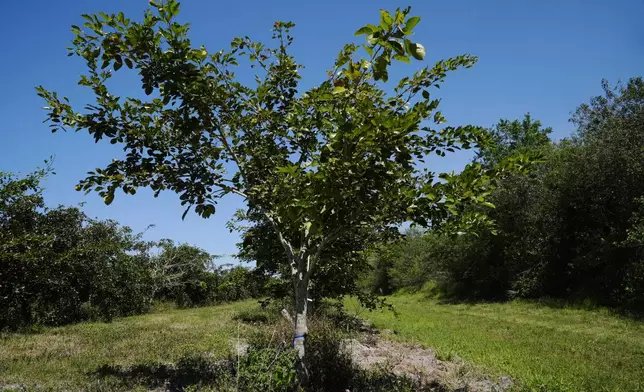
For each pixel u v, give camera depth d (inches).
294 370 192.4
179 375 255.0
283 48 247.9
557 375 278.5
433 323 581.3
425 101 184.4
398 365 311.4
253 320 584.1
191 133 216.7
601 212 700.0
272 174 233.6
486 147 211.9
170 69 187.8
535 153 183.2
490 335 472.7
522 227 830.5
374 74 152.9
